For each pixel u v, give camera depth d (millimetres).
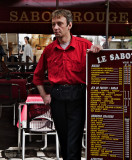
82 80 3115
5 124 6527
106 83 3074
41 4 7992
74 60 3057
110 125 3084
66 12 3041
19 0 8055
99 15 7664
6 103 5711
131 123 3062
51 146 5133
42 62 3271
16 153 4758
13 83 5758
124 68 3053
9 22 7555
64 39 3074
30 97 4434
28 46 11258
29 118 4082
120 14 7699
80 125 3096
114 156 3094
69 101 3049
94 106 3090
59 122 3096
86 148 3113
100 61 3062
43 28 7613
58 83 3084
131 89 3055
